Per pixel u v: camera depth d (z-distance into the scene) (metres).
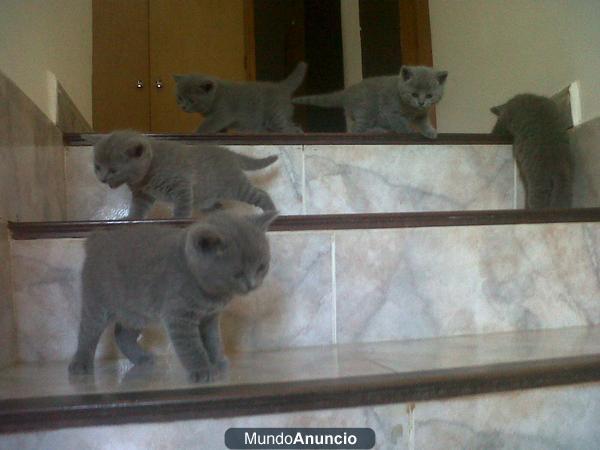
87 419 0.96
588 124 2.13
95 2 4.10
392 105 2.60
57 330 1.46
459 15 3.27
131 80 4.13
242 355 1.44
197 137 2.07
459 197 2.19
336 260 1.58
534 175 2.16
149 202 1.93
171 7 4.20
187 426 1.00
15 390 1.08
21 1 1.93
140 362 1.41
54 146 1.90
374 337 1.60
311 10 4.64
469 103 3.16
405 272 1.62
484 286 1.67
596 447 1.19
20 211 1.56
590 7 2.11
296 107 4.63
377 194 2.12
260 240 1.22
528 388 1.15
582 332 1.62
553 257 1.72
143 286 1.25
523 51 2.59
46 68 2.24
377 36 4.19
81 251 1.46
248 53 4.31
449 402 1.10
